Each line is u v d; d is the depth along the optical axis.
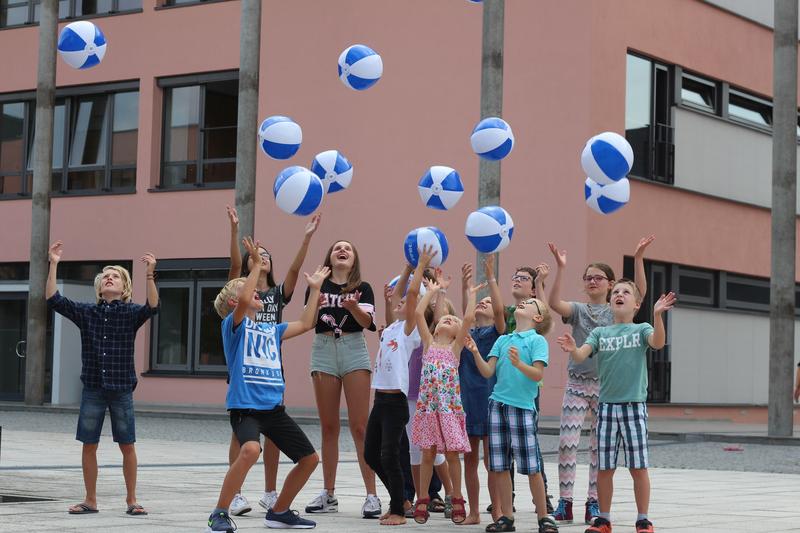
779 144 20.70
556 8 24.78
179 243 29.75
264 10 28.81
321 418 9.86
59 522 8.48
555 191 24.55
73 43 12.70
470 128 25.97
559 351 23.92
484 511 10.04
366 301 9.88
